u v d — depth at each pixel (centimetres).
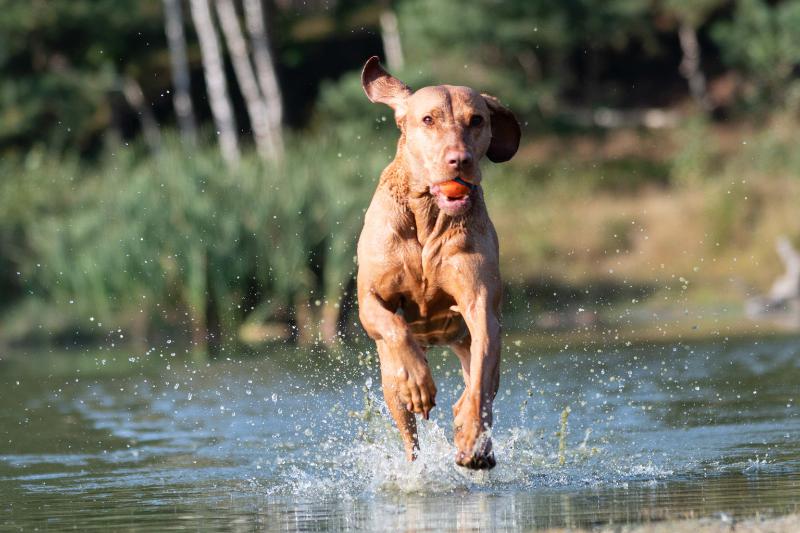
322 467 634
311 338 1579
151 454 695
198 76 3391
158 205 1662
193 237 1639
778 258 2031
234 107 3353
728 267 2064
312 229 1675
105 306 1725
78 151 3088
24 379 1188
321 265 1694
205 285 1648
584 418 782
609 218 2322
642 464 600
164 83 3372
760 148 2622
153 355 1409
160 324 1700
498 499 511
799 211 2167
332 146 1817
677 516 449
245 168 1716
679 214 2277
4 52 3159
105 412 906
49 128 3112
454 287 538
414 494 539
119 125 3241
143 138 3092
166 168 1709
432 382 523
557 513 467
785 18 3353
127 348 1552
